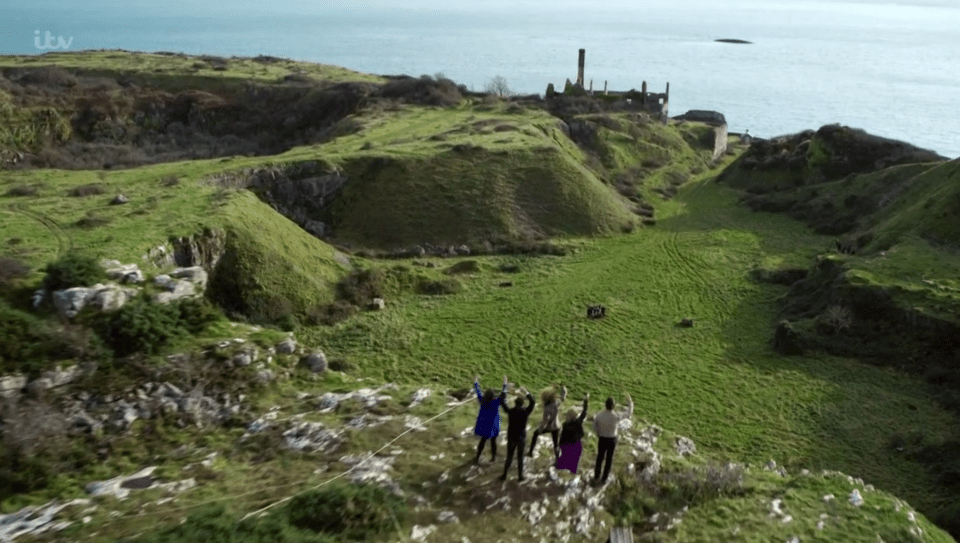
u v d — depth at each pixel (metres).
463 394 24.34
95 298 25.39
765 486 19.92
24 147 70.62
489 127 73.94
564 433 18.14
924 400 32.09
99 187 45.25
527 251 53.81
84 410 21.64
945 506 23.95
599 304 44.03
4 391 21.06
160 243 35.38
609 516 17.78
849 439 28.78
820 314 39.97
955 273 40.31
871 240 51.44
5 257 28.66
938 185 55.72
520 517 17.25
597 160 79.31
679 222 64.94
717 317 42.56
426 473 18.81
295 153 60.72
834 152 74.88
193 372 23.91
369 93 95.00
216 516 16.05
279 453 20.62
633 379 34.09
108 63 111.75
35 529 16.73
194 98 93.12
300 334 37.84
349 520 16.22
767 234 60.81
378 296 43.41
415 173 58.47
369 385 25.34
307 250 44.53
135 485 18.89
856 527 17.78
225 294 38.09
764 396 32.47
